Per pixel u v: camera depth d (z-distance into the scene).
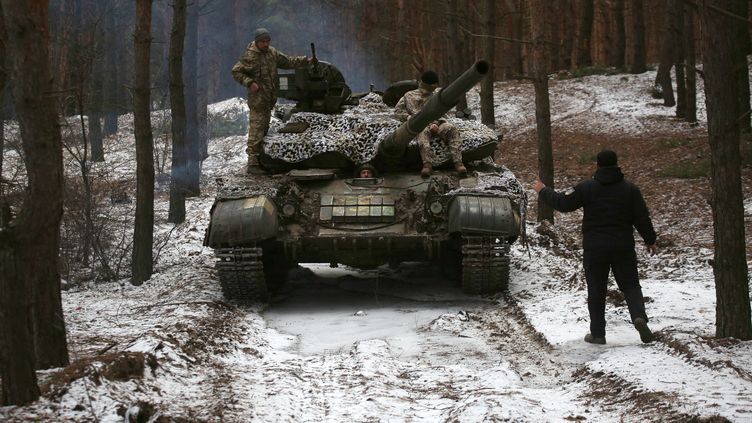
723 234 7.41
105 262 13.47
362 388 6.56
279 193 11.32
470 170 12.11
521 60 41.94
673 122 29.00
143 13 12.50
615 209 7.95
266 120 12.41
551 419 5.56
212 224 10.65
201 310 9.91
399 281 13.00
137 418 5.32
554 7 43.31
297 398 6.22
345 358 7.82
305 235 10.92
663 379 6.24
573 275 11.47
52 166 5.57
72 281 13.11
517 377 6.98
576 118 31.06
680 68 29.11
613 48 43.62
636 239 14.85
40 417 5.23
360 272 14.14
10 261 5.39
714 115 7.36
